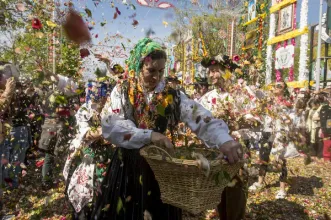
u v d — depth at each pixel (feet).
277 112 14.58
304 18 28.94
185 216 12.21
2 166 12.19
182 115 6.33
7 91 10.21
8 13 6.95
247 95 10.46
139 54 6.17
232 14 30.71
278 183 16.96
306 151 12.78
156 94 6.24
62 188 15.31
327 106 22.88
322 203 14.29
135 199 6.17
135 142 5.71
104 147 8.36
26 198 14.29
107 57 6.64
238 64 11.20
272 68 32.65
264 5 31.60
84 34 4.59
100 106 7.82
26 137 14.61
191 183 5.00
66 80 7.72
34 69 6.89
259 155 15.67
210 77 10.62
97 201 6.72
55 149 14.01
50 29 6.49
